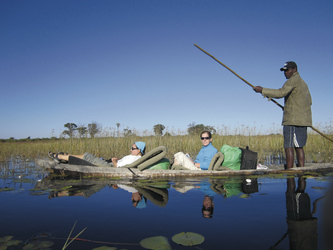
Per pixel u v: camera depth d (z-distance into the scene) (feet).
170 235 5.21
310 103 14.92
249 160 15.40
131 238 5.11
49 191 10.15
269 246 4.52
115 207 7.49
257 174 13.96
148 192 9.55
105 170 14.19
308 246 4.41
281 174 13.70
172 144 35.29
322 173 13.78
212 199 8.16
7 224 6.13
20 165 20.68
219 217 6.28
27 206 7.82
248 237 4.98
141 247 4.64
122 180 12.82
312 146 28.53
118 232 5.47
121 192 9.69
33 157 27.96
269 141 34.47
